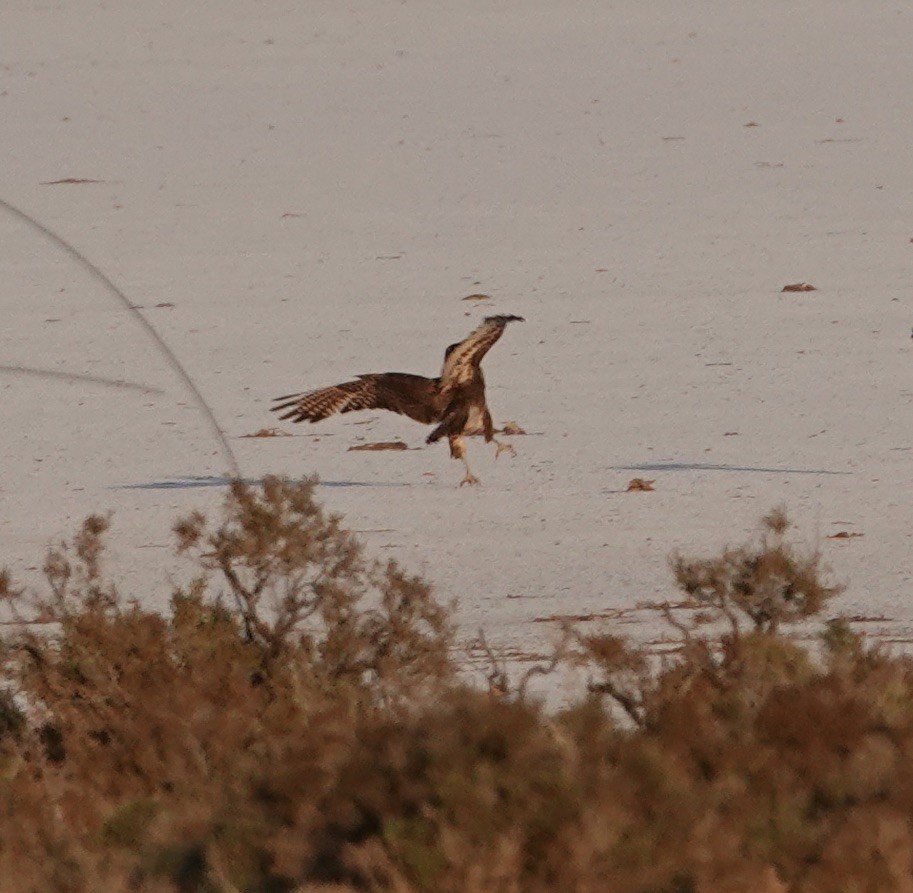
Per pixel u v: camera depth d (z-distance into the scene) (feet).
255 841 71.41
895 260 536.83
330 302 503.20
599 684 99.50
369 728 74.90
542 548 221.46
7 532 242.78
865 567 203.41
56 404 364.58
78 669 105.81
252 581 175.11
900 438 302.86
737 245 580.71
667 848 66.64
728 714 84.64
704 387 361.10
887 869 66.08
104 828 79.25
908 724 79.87
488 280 531.50
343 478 279.49
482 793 67.26
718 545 219.82
